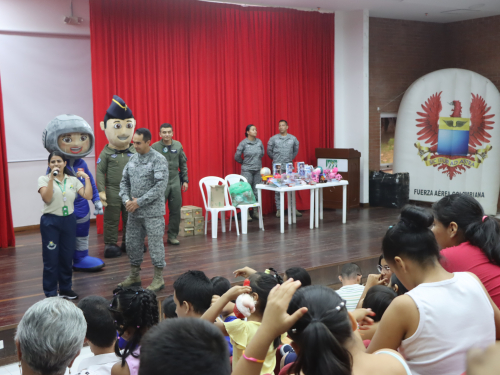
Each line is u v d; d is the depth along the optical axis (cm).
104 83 677
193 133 748
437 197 880
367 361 125
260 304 216
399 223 156
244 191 687
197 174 761
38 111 691
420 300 141
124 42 684
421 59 955
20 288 453
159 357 93
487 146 839
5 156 605
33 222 705
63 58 701
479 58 920
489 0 777
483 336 142
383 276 259
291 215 759
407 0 777
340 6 821
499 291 182
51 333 135
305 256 559
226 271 503
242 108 791
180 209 631
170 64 721
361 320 162
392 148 947
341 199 841
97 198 518
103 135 679
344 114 905
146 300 206
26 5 662
